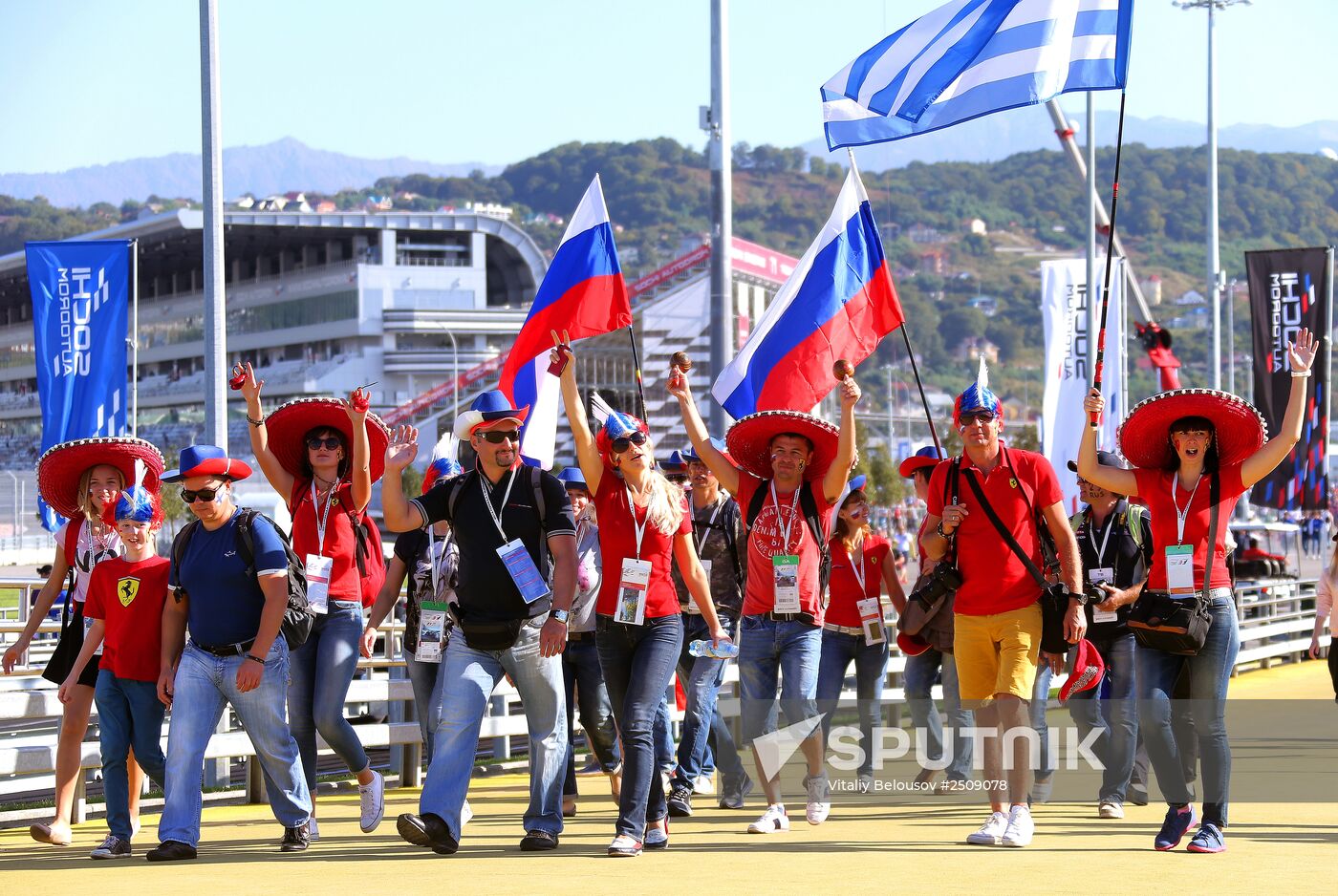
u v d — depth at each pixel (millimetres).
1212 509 16312
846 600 22766
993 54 23125
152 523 17859
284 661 17250
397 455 16875
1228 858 15711
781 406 25797
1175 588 16109
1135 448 16750
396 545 21625
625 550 17094
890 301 25906
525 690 17109
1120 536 20984
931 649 23500
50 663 19156
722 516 21375
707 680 20688
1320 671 47781
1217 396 16141
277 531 17188
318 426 18953
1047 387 50531
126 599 17594
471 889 14172
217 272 35312
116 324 38594
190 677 17016
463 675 17000
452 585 20875
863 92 24391
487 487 16828
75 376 38344
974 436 17203
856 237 25812
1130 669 20734
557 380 26422
